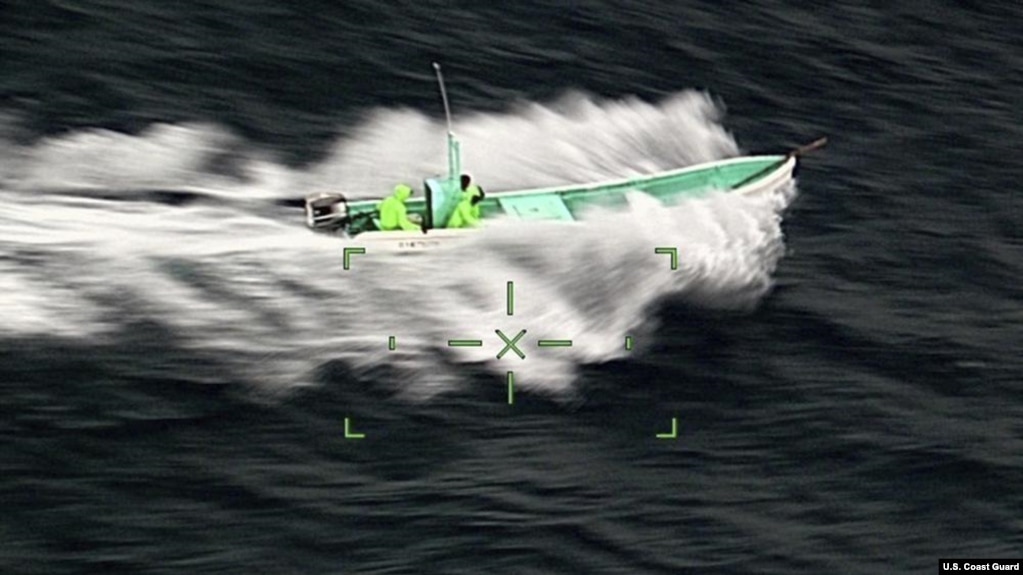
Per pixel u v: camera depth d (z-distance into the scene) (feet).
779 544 531.09
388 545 516.73
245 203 653.30
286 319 596.29
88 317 587.27
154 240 625.00
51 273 603.67
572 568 515.09
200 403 562.66
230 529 517.55
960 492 559.79
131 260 613.52
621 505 540.52
